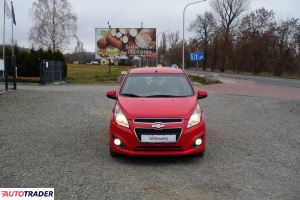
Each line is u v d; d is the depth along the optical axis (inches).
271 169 269.7
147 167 273.6
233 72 3132.4
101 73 1983.3
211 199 213.3
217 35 3575.3
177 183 239.3
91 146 334.6
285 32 2498.8
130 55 2053.4
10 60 1226.0
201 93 339.6
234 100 729.6
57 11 2283.5
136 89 331.6
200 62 4653.1
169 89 331.9
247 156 305.3
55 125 438.3
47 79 1214.9
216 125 453.4
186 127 279.3
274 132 410.6
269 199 214.2
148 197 215.2
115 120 287.4
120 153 282.2
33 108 580.4
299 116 532.1
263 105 655.1
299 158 300.4
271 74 2608.3
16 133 388.8
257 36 2878.9
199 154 295.0
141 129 277.1
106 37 2049.7
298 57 2452.0
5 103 635.5
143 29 2041.1
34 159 289.3
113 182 239.8
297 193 224.2
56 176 249.3
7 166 269.9
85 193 219.9
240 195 219.6
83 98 729.0
